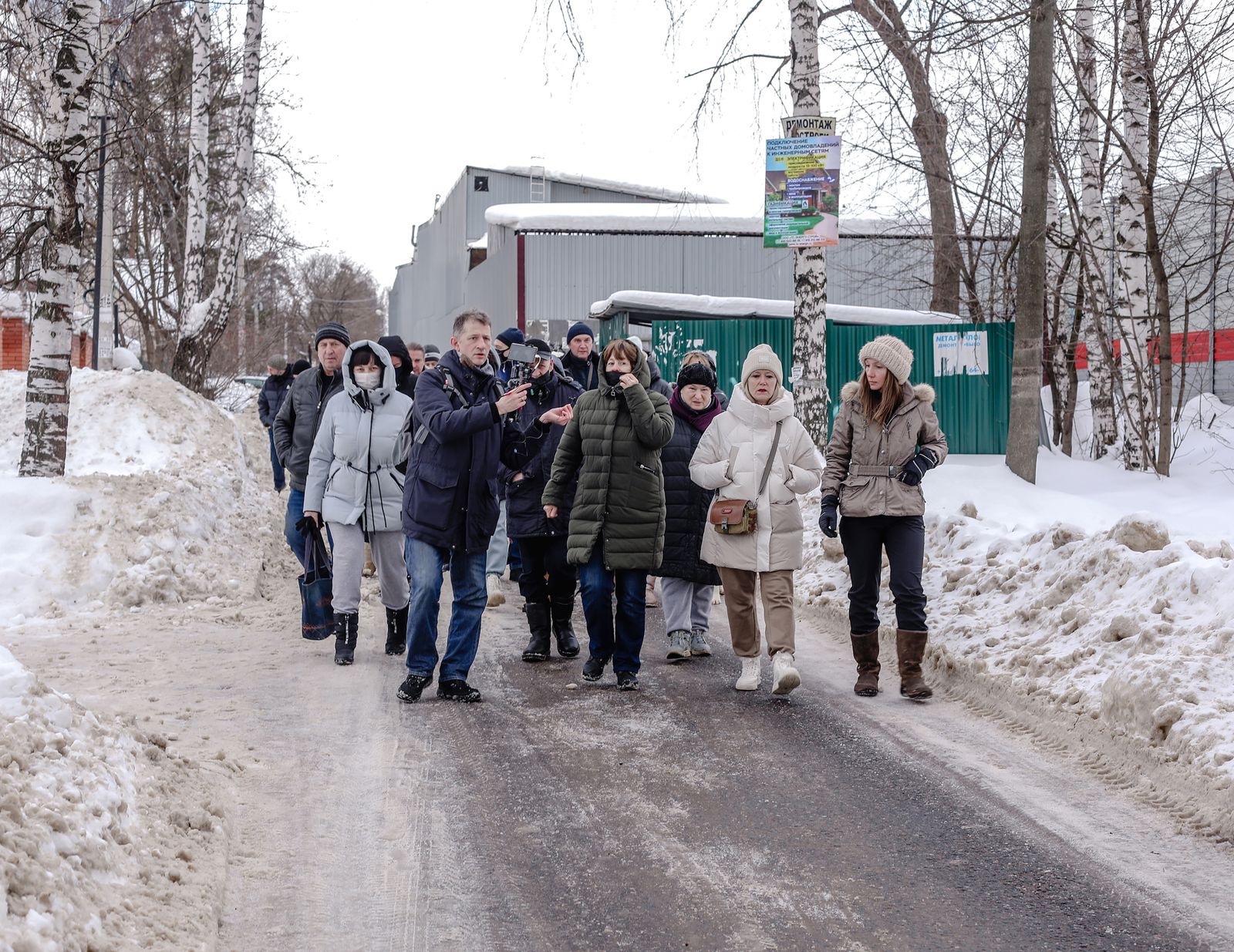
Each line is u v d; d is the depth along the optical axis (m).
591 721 6.14
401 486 7.46
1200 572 5.98
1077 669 6.02
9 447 12.31
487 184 42.88
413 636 6.52
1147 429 13.29
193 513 10.34
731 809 4.75
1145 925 3.64
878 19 12.56
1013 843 4.34
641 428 6.77
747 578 6.85
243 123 17.22
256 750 5.44
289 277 36.00
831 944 3.53
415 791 4.94
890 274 26.62
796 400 12.74
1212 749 4.75
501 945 3.54
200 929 3.40
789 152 12.39
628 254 29.73
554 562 7.65
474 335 6.51
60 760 3.91
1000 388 16.33
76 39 11.01
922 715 6.26
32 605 8.76
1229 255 16.28
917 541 6.67
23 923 2.83
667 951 3.50
